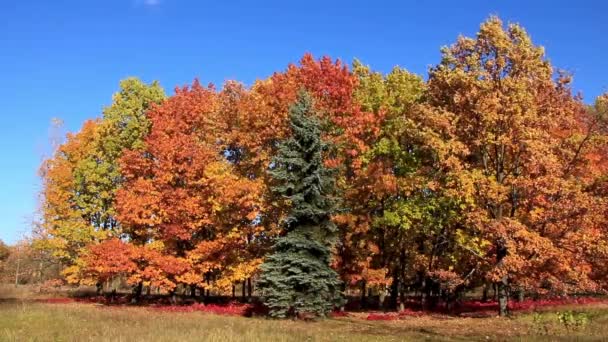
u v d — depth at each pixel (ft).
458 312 97.04
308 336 55.11
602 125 90.12
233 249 99.25
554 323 64.64
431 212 96.22
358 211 99.60
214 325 62.13
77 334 51.47
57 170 128.47
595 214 78.84
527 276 79.00
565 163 84.69
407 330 65.00
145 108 128.57
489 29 82.38
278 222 95.96
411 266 108.06
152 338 47.11
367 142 99.76
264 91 103.76
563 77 85.25
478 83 80.84
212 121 108.99
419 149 95.45
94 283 123.95
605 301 101.09
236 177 100.17
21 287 171.83
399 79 104.22
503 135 78.02
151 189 103.96
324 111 94.07
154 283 100.42
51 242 126.52
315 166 85.61
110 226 130.41
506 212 86.58
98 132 128.98
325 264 85.25
